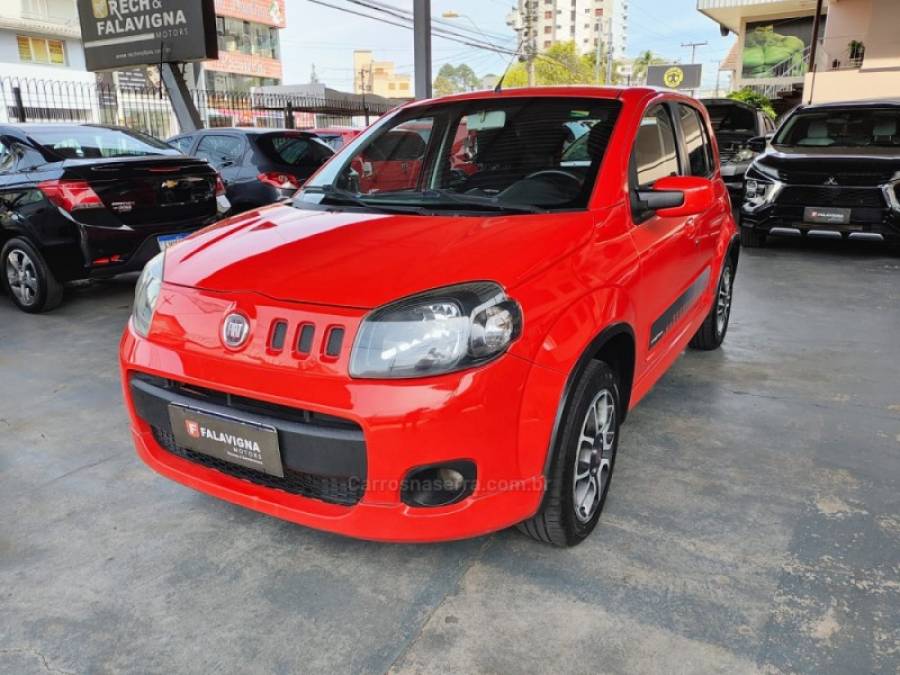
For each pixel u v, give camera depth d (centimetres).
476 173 287
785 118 834
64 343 483
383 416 190
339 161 327
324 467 200
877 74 2261
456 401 191
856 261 739
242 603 219
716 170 421
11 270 557
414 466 194
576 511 236
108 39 1122
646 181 297
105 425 350
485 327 196
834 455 310
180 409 223
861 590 220
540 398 205
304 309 202
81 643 203
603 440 250
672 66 5388
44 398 385
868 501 272
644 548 243
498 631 205
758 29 3628
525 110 305
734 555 238
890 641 199
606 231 251
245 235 257
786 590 220
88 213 516
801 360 437
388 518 200
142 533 257
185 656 198
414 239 233
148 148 599
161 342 226
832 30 2684
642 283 263
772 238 886
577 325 216
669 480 289
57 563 239
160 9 1059
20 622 211
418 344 193
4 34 3228
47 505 276
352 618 212
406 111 334
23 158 539
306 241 240
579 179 270
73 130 574
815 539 247
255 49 4606
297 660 196
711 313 426
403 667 192
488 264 211
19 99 1430
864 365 427
